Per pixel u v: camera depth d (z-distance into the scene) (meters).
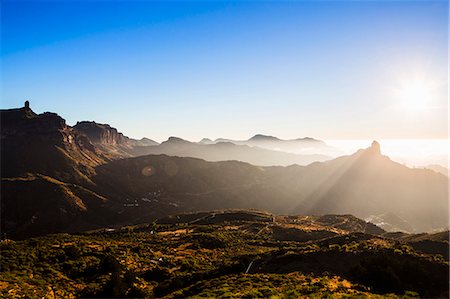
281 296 41.41
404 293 43.69
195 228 166.25
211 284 52.75
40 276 66.31
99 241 110.75
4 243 90.88
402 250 57.50
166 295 56.75
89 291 59.75
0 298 51.50
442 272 48.81
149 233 154.75
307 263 57.12
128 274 66.94
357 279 49.00
